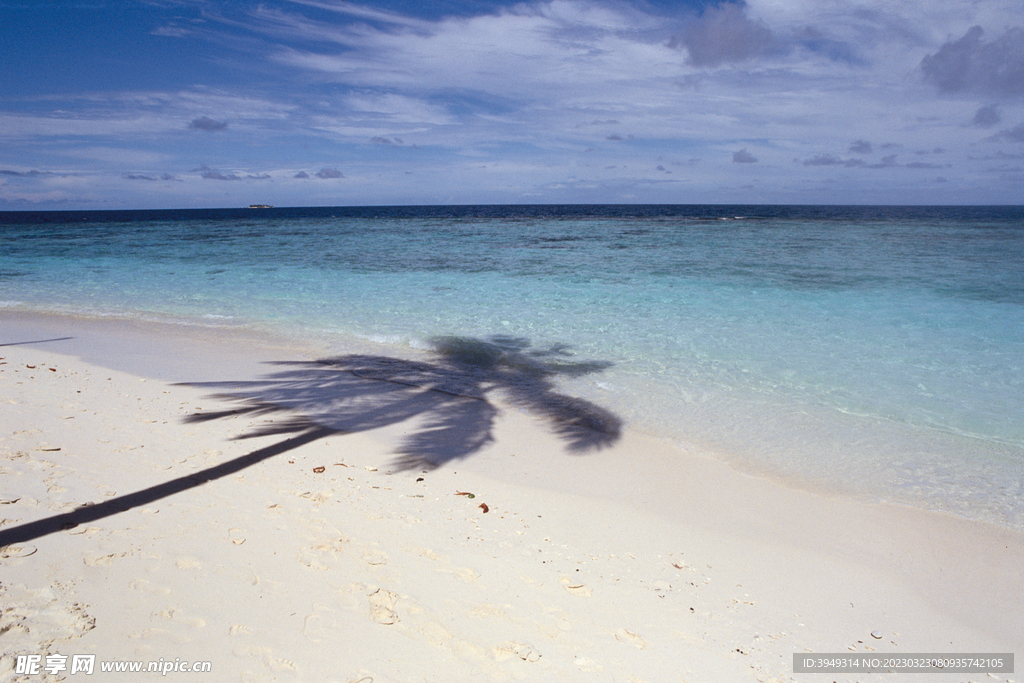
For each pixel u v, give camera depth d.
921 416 7.59
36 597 3.41
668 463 6.29
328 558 4.09
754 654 3.55
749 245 29.70
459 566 4.16
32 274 20.44
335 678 3.02
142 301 15.39
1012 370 9.29
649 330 11.97
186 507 4.63
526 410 7.78
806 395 8.35
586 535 4.80
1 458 5.31
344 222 66.31
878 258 23.28
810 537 4.96
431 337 11.52
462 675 3.14
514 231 44.41
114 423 6.55
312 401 7.88
